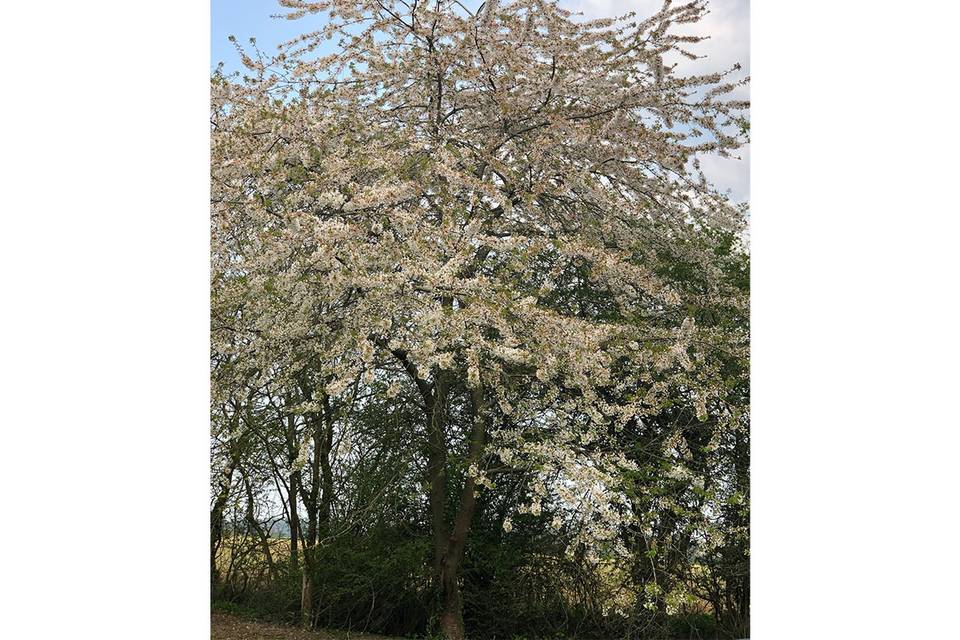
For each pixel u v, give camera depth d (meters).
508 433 3.64
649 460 3.80
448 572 3.93
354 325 3.09
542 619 4.07
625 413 3.46
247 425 3.59
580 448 3.52
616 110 4.05
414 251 2.96
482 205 3.91
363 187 3.24
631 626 3.82
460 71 3.91
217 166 3.10
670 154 4.05
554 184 4.05
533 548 4.11
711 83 3.98
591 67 3.97
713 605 3.96
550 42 3.77
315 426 3.76
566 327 3.05
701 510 3.70
